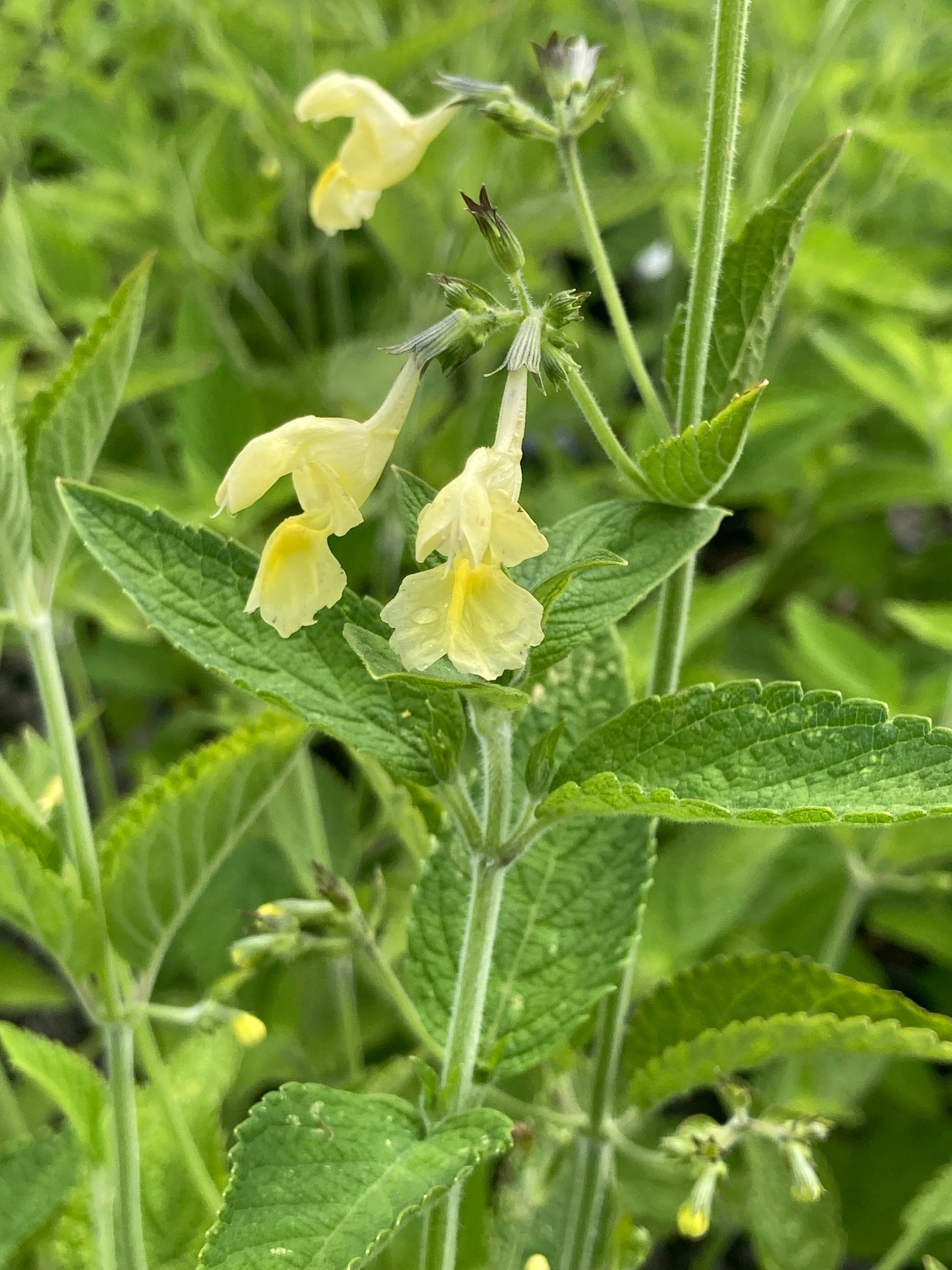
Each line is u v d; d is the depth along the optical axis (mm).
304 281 378
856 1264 286
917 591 380
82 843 142
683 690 117
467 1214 168
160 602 120
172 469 377
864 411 338
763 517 412
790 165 375
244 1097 259
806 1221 179
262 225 345
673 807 106
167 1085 159
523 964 142
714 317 133
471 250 303
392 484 312
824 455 341
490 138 314
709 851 212
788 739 112
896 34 367
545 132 130
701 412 128
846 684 266
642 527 126
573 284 442
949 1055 136
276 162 340
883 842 239
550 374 115
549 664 119
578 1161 165
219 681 315
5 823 140
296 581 108
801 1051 144
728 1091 153
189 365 264
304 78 320
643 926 209
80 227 339
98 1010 144
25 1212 152
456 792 120
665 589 138
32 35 403
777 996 153
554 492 302
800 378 356
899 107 360
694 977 157
